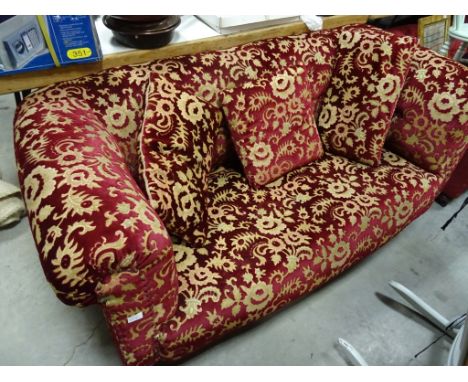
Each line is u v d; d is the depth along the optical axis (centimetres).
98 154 96
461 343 98
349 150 152
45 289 148
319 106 160
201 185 119
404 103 149
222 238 118
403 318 143
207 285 107
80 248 76
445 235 176
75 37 117
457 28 203
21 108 116
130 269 81
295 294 120
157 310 95
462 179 182
